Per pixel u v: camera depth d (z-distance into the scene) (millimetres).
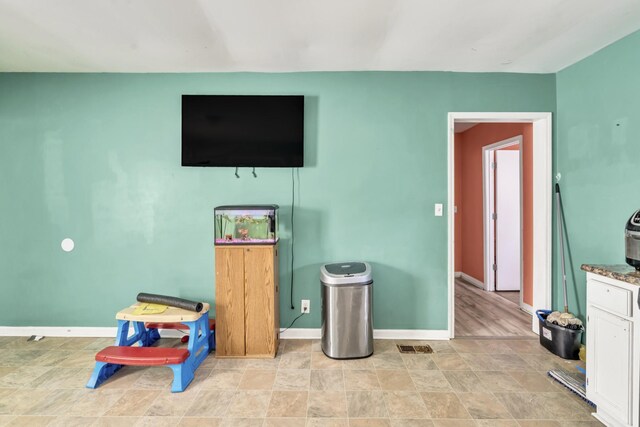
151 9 1951
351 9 1944
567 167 2781
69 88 2883
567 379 2191
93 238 2926
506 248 4539
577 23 2105
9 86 2883
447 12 1978
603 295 1819
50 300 2941
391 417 1865
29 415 1883
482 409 1934
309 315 2926
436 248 2906
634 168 2229
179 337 2959
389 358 2559
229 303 2564
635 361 1628
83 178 2908
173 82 2881
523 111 2885
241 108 2812
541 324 2732
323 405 1974
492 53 2525
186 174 2902
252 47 2420
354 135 2885
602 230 2467
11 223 2922
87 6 1920
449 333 2906
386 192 2898
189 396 2066
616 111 2344
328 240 2910
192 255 2920
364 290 2543
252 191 2896
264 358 2559
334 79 2871
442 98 2877
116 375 2316
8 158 2904
